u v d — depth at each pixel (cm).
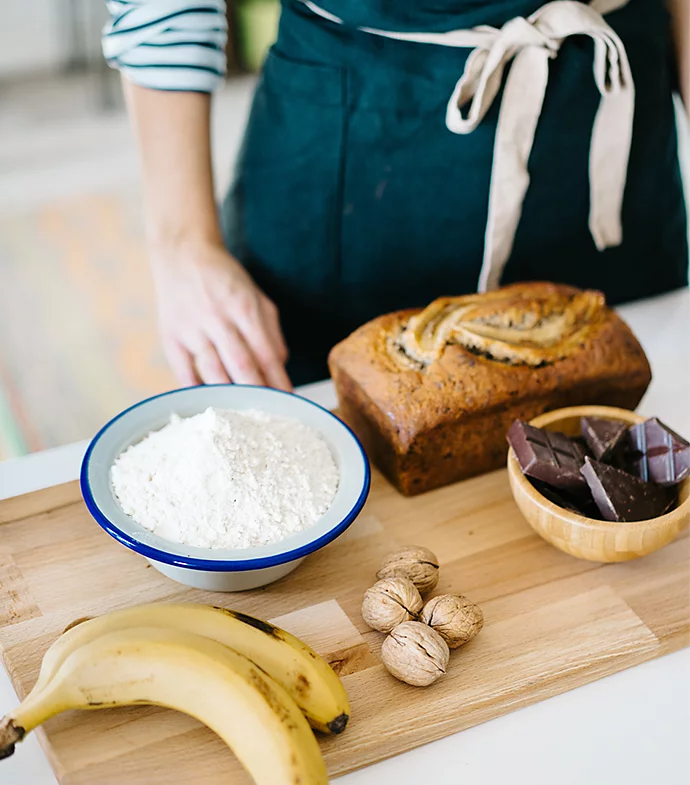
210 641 70
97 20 353
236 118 330
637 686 81
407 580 83
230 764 71
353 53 114
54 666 70
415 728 74
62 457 106
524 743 76
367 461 91
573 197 128
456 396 97
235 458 86
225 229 139
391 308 135
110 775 70
